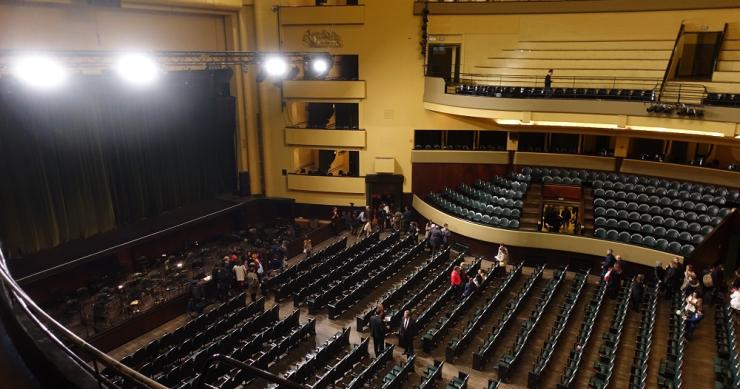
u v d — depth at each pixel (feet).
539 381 40.32
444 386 40.04
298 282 56.39
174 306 52.65
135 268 62.59
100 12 57.21
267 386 40.24
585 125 62.03
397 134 77.66
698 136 62.90
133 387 38.45
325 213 82.17
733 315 47.16
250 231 73.56
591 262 59.93
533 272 57.77
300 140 79.05
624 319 47.34
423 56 74.18
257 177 81.10
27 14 50.67
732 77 62.39
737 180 62.08
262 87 77.56
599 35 68.95
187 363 39.52
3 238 53.83
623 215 62.39
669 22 65.87
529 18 70.95
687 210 61.46
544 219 67.46
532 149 76.02
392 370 40.04
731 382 37.06
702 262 55.57
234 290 56.95
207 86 73.77
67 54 42.34
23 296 14.80
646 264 56.18
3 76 48.98
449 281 57.72
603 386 36.70
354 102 77.30
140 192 67.41
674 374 37.76
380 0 73.31
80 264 55.26
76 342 12.36
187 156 73.82
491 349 44.04
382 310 43.16
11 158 53.47
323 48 76.02
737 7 62.34
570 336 47.06
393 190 79.61
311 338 47.67
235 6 71.61
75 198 59.98
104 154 62.59
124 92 62.80
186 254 67.15
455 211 68.85
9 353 15.53
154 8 62.03
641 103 57.67
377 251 65.21
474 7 71.82
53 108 56.24
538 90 67.36
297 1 82.07
